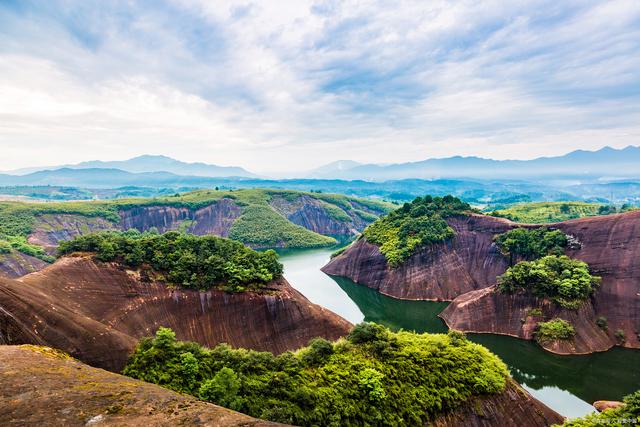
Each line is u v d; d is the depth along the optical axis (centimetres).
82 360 3534
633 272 7181
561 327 6512
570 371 5862
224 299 5625
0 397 1520
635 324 6688
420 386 3775
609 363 6059
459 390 3847
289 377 3619
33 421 1373
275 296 5812
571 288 6950
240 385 3434
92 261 5494
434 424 3569
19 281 4362
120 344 3866
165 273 5744
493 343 6831
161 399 1591
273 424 1420
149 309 5262
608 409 3438
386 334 4406
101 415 1438
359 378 3700
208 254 6166
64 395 1577
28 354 2052
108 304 5078
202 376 3584
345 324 6025
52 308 3772
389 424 3434
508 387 4069
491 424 3731
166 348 3834
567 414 4750
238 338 5381
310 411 3341
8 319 3259
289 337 5616
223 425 1395
